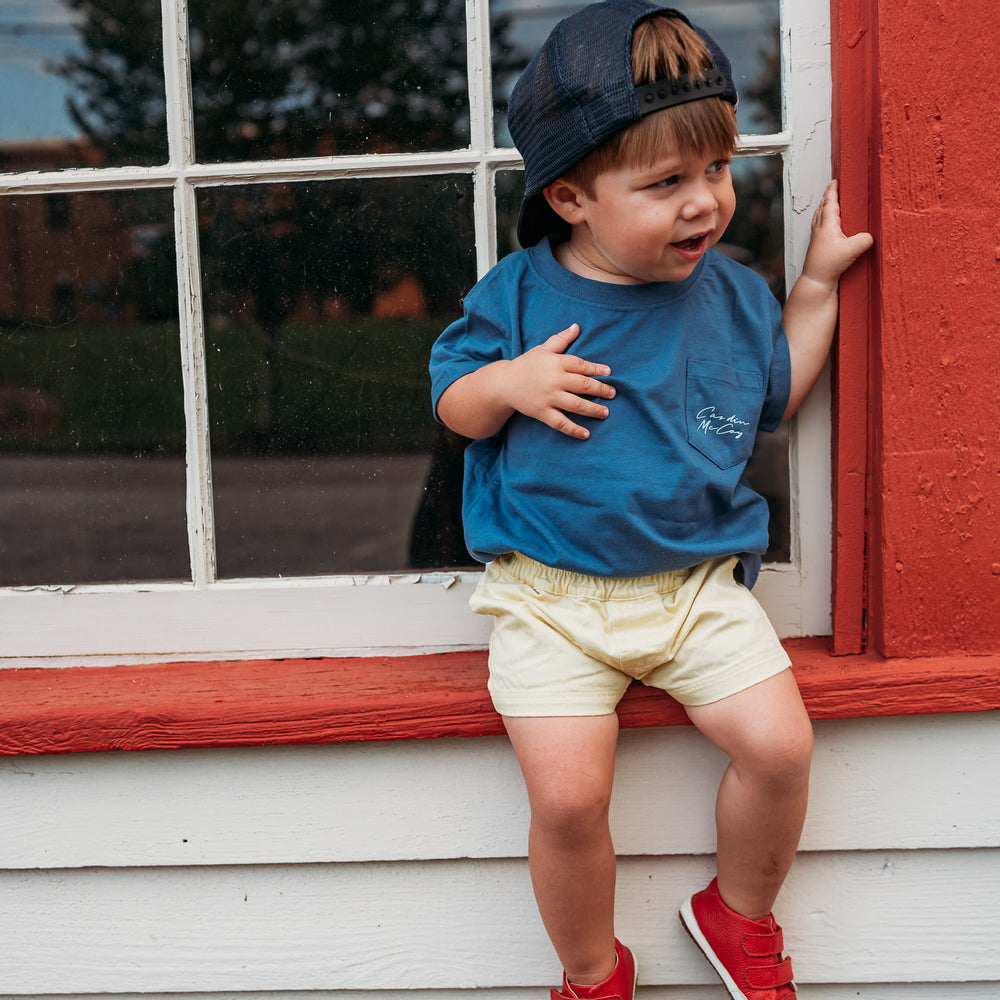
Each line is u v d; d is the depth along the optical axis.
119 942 1.31
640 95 1.02
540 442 1.16
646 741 1.25
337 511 1.35
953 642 1.22
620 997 1.19
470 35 1.28
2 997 1.33
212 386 1.34
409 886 1.29
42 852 1.28
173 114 1.30
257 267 1.33
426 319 1.33
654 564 1.15
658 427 1.14
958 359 1.18
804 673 1.20
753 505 1.22
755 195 1.28
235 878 1.30
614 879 1.17
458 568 1.35
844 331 1.21
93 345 1.34
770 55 1.26
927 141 1.15
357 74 1.30
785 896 1.28
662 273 1.11
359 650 1.36
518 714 1.14
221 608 1.36
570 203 1.13
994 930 1.26
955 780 1.24
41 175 1.32
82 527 1.36
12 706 1.23
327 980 1.31
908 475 1.20
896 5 1.14
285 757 1.26
